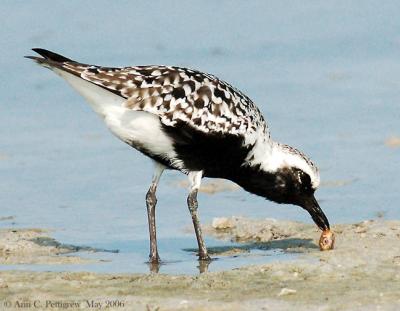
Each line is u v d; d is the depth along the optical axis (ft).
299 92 76.64
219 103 45.14
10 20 92.07
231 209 54.75
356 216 52.26
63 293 37.19
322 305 34.71
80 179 60.95
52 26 90.74
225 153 46.16
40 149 67.21
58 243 47.65
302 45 87.30
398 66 81.87
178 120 44.16
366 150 64.18
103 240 48.67
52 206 55.57
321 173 60.23
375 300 35.22
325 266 40.09
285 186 48.42
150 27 91.15
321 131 68.44
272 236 49.16
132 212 54.29
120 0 98.27
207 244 48.06
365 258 41.34
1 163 64.18
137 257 45.03
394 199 55.01
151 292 37.09
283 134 67.87
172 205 55.42
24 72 82.53
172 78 44.45
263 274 39.37
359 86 77.56
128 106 43.32
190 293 36.86
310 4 96.99
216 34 89.86
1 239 47.70
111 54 84.53
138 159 65.00
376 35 88.63
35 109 75.97
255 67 82.69
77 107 76.38
